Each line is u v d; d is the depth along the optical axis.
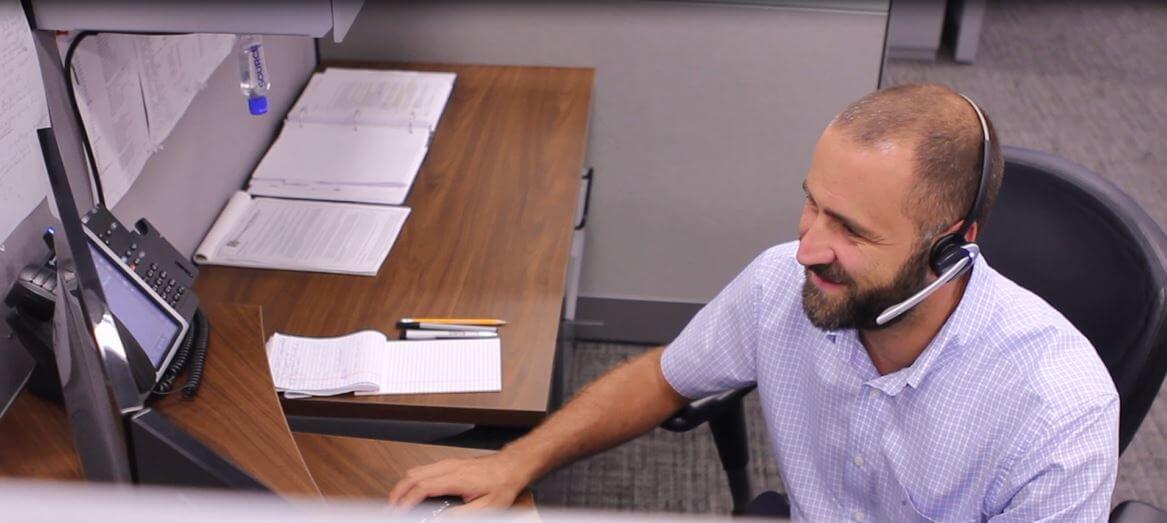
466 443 1.31
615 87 2.10
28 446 0.99
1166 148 3.24
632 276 2.34
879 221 0.92
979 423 1.03
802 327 1.17
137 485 0.67
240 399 1.06
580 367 2.33
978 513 1.07
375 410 1.23
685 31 2.03
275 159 1.71
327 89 1.93
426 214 1.60
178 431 0.67
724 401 1.30
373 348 1.30
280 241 1.52
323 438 1.14
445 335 1.34
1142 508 1.06
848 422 1.14
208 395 1.06
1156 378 1.13
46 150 0.97
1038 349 1.01
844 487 1.19
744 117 2.11
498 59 2.10
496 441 1.31
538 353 1.31
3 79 1.01
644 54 2.06
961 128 0.91
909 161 0.90
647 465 2.07
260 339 1.14
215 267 1.47
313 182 1.66
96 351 0.68
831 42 2.02
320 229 1.55
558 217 1.60
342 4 1.09
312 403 1.23
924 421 1.07
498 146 1.80
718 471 2.06
